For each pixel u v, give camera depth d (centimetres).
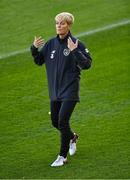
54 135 2814
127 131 2792
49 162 2534
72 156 2566
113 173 2386
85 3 4784
